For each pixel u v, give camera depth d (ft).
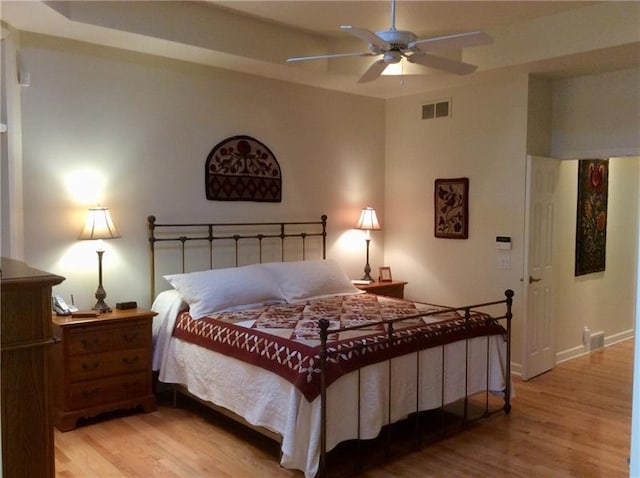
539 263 16.03
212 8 13.09
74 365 11.71
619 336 20.33
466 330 11.95
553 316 16.67
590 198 18.34
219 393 11.25
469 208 17.11
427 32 14.71
